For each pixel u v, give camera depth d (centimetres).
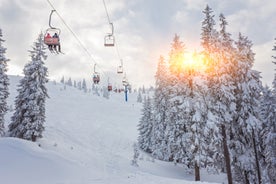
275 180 2673
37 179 1377
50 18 1204
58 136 4409
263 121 2645
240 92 2414
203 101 2420
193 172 3244
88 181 1420
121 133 6794
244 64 2398
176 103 2841
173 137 3266
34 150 1841
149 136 4981
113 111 11444
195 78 2461
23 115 3409
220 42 2356
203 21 2438
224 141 2280
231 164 2456
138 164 3519
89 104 12100
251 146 2408
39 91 3428
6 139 1978
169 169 3509
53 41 1246
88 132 6012
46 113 8238
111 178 1609
